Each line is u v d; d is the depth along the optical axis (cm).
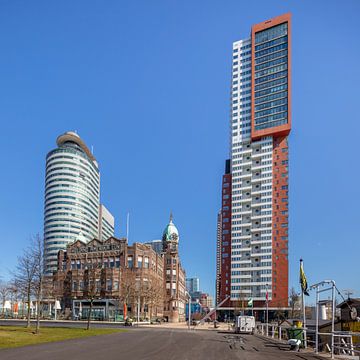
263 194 17562
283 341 4588
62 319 12062
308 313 12081
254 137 18200
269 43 19025
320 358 2805
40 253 5481
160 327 8988
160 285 15475
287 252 16600
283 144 17812
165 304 16088
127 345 3494
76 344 3488
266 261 16725
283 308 15500
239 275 17075
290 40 18638
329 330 5300
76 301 12938
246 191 17975
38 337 4047
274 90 18325
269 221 17138
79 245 14262
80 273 13412
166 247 17462
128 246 13500
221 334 6209
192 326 10425
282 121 17800
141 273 13138
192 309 18688
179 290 17150
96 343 3656
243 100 19088
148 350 3069
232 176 18375
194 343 3978
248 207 17788
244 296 15912
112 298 12650
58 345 3338
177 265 16712
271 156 17788
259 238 17138
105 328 7019
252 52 19288
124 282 12675
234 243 17538
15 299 12212
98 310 12619
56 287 13588
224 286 17725
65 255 14300
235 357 2750
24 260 6812
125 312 11356
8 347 3064
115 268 12862
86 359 2386
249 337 5509
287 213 17000
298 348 3528
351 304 5016
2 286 15588
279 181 17462
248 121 18688
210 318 17225
